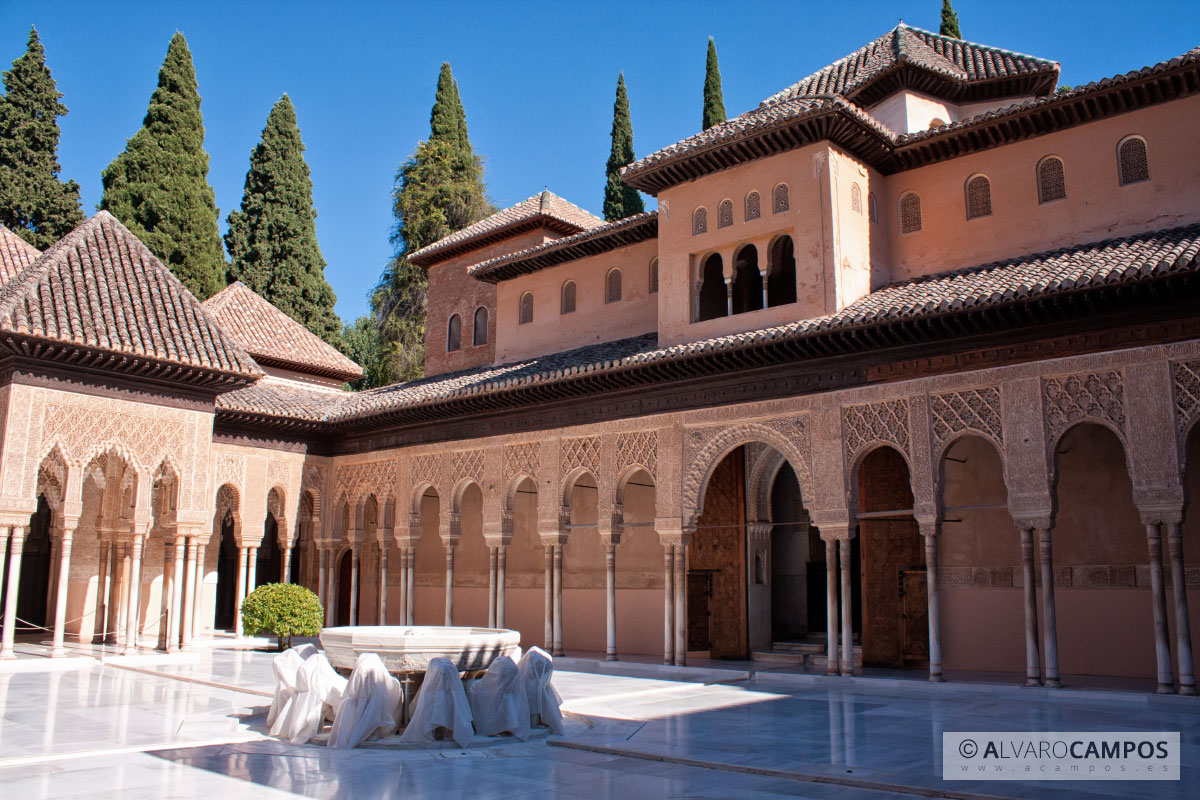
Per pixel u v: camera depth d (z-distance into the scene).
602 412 15.27
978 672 13.05
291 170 32.38
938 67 16.14
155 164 28.45
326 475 20.14
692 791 6.11
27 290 14.35
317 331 31.81
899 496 14.31
